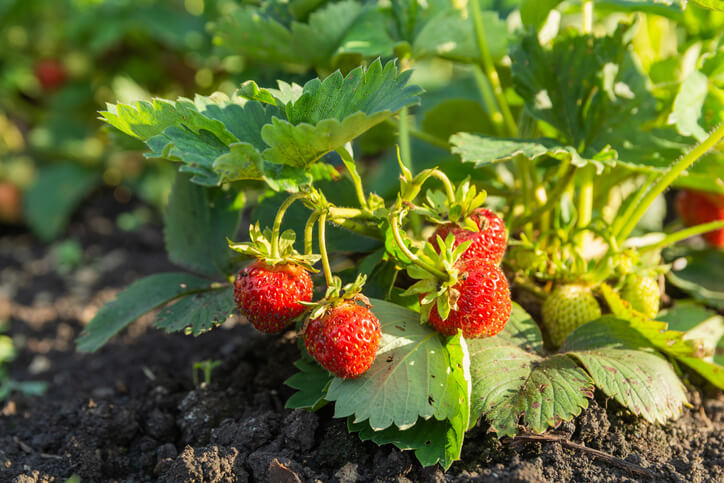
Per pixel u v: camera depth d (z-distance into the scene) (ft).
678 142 2.15
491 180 2.36
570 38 2.18
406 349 1.93
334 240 2.10
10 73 4.10
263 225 2.14
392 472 1.94
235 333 2.51
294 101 1.94
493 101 2.54
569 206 2.29
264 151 1.86
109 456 2.10
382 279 2.06
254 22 2.29
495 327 1.91
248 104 1.94
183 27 3.52
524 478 1.89
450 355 1.93
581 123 2.17
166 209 2.26
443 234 1.94
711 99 2.16
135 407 2.21
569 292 2.14
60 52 4.16
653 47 2.44
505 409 1.93
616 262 2.15
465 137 2.09
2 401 2.37
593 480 1.93
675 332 2.01
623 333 2.05
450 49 2.33
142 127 1.92
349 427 1.95
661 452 2.00
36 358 2.58
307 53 2.32
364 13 2.31
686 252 2.42
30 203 3.79
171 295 2.13
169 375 2.35
